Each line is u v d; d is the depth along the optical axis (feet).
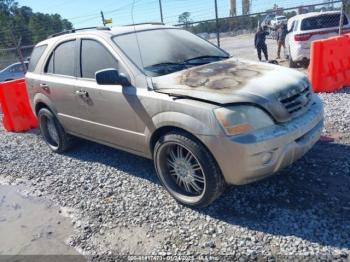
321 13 37.42
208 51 15.55
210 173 11.13
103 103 14.19
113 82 12.89
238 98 10.63
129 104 13.00
